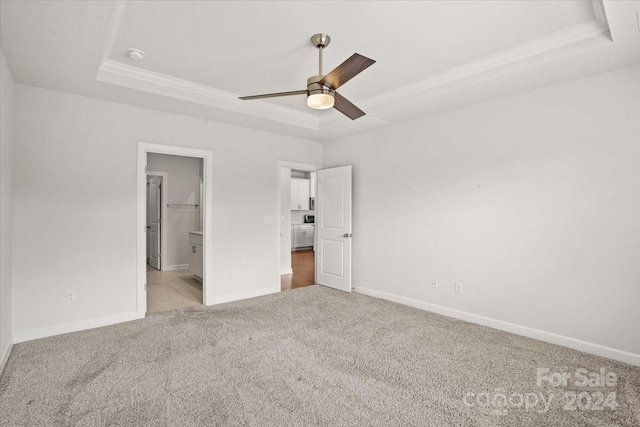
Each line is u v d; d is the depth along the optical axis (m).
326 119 4.43
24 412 1.87
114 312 3.38
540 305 2.98
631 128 2.52
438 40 2.46
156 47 2.57
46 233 3.02
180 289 4.88
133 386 2.15
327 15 2.13
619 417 1.87
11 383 2.18
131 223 3.49
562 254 2.86
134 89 3.04
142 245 3.56
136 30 2.31
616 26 2.02
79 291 3.19
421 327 3.28
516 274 3.13
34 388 2.12
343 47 2.56
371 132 4.53
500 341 2.93
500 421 1.83
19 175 2.89
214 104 3.54
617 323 2.59
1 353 2.41
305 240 9.43
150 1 1.97
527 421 1.83
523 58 2.58
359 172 4.71
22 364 2.45
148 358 2.56
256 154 4.53
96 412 1.88
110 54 2.69
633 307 2.52
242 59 2.77
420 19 2.18
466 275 3.51
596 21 2.20
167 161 6.51
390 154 4.28
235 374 2.32
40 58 2.46
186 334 3.06
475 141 3.42
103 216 3.32
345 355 2.63
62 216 3.10
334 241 4.94
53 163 3.06
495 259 3.28
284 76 3.13
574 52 2.34
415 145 3.99
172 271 6.36
